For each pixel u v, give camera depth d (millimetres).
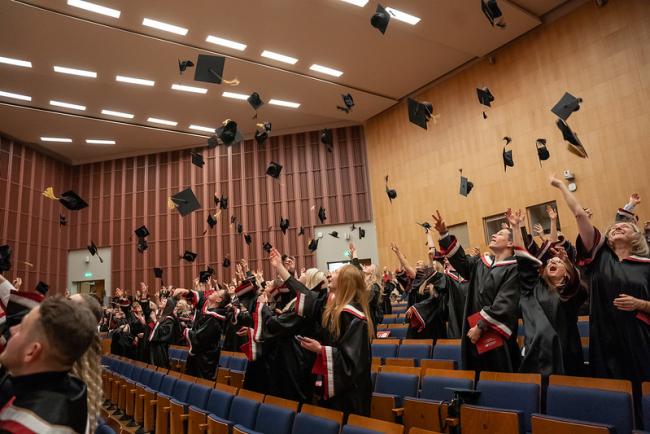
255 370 3873
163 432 4195
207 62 6742
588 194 9570
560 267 3180
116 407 6211
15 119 14859
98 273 18109
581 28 9953
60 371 1218
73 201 6145
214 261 17078
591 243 2992
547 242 3693
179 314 7891
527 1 10055
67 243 18438
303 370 3473
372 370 4215
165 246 17688
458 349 4332
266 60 11828
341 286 2861
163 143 17625
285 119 16172
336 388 2539
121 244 18109
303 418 2703
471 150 12156
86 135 16453
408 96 14102
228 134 6355
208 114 15195
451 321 4848
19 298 1977
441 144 13023
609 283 2891
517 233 3393
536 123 10672
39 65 11641
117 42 10773
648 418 2137
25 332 1207
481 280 3562
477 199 11891
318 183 16766
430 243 5801
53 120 15062
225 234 17188
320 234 16312
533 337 3139
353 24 10453
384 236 14750
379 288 5848
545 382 2992
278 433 2840
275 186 17141
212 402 3770
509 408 2795
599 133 9477
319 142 17031
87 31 10328
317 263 16188
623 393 2326
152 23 10195
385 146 15000
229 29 10453
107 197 18641
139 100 13953
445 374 3479
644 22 8984
